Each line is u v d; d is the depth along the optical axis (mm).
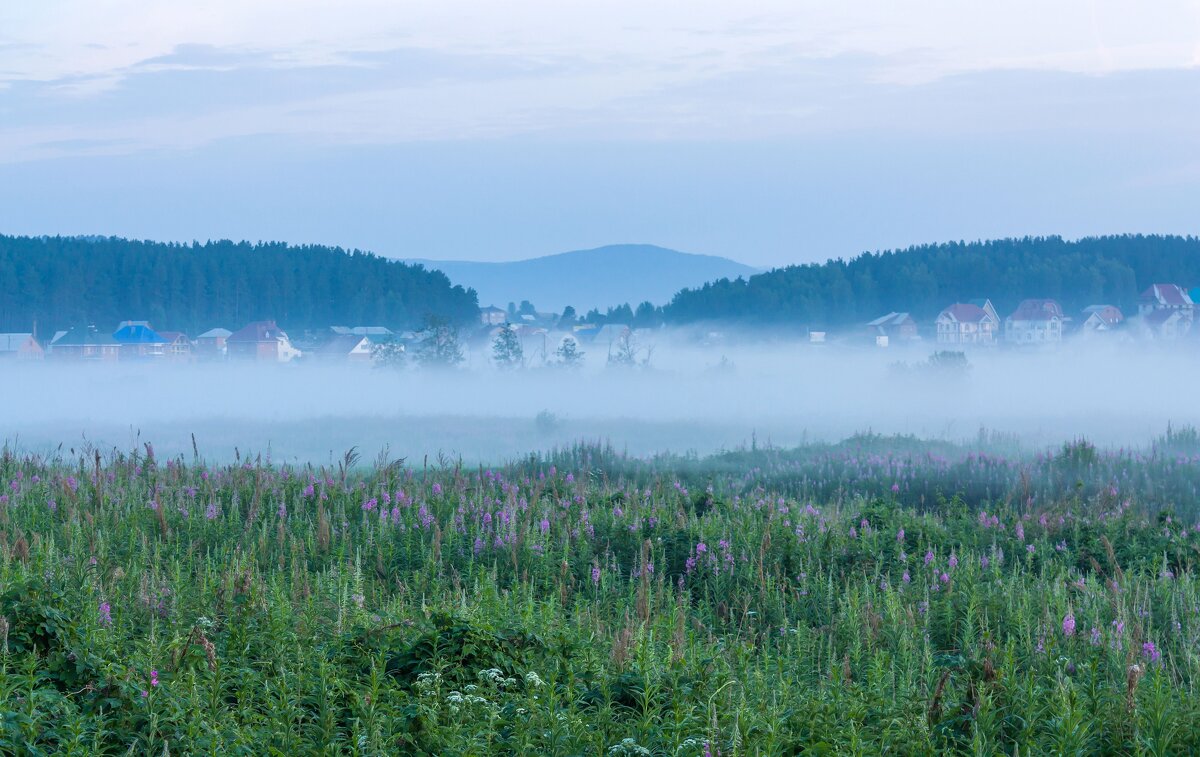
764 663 13789
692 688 11656
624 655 12758
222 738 9797
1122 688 12312
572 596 18219
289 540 20234
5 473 25594
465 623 12508
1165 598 16672
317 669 11719
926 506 29266
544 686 11234
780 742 10500
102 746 9492
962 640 15258
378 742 9898
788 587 18422
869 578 18906
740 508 23906
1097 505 24891
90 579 15031
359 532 20812
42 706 9844
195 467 27109
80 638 11320
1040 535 21922
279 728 10289
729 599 18188
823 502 30656
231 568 16844
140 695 10164
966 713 11156
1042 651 13602
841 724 11133
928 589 17297
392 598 16922
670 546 20344
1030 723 10836
